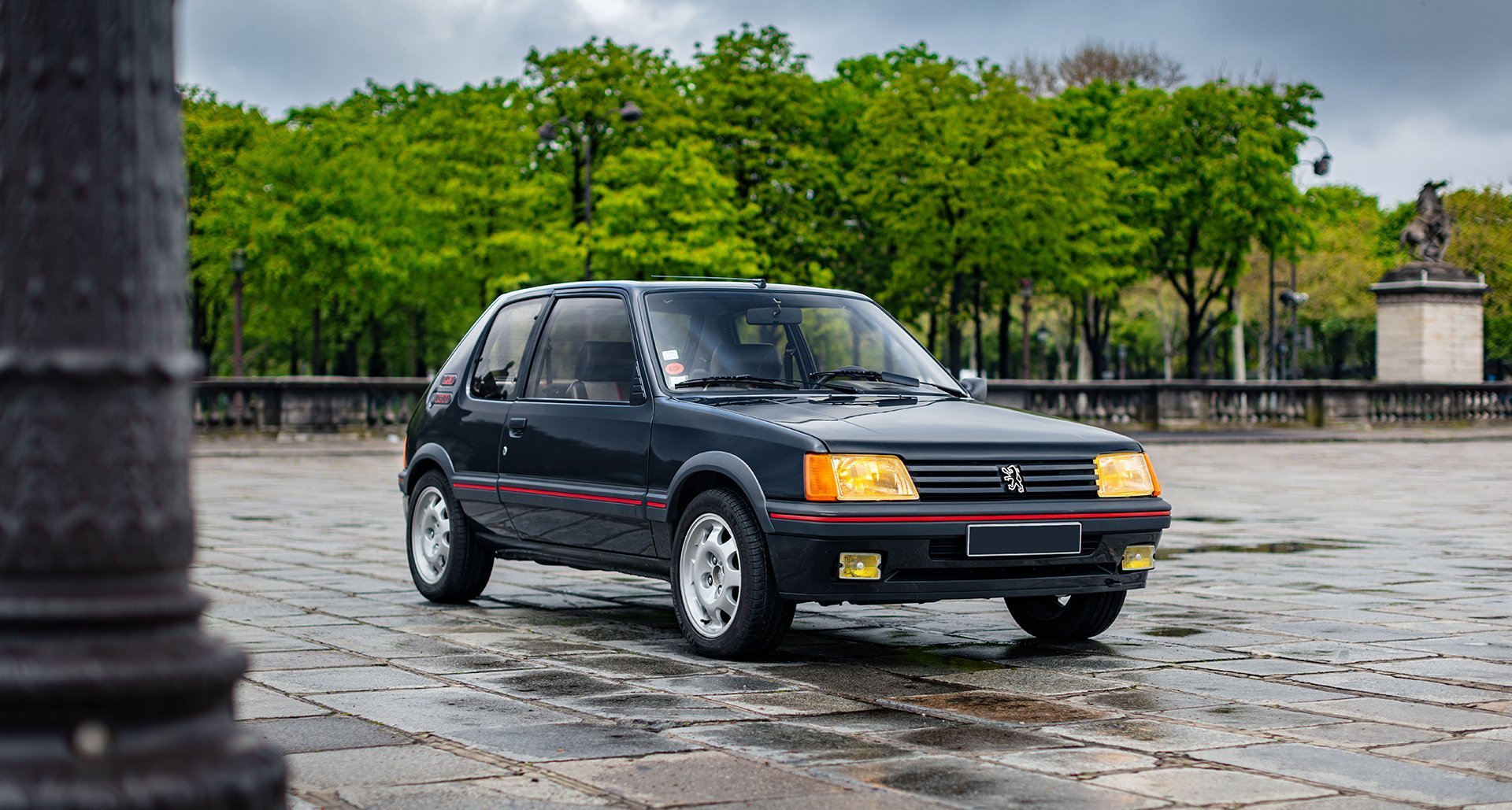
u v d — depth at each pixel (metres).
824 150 52.91
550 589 9.90
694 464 7.27
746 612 6.94
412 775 4.74
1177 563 11.43
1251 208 51.00
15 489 2.38
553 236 46.44
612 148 49.16
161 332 2.46
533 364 8.69
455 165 49.84
